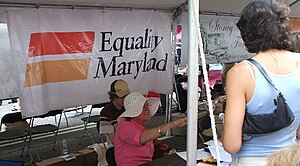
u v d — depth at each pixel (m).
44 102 3.13
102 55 3.49
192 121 1.05
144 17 3.73
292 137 1.10
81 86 3.38
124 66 3.68
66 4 3.14
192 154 1.06
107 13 3.44
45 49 3.08
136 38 3.71
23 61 2.95
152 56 3.90
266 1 1.08
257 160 1.08
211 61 4.64
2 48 3.03
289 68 1.09
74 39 3.26
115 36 3.54
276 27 1.08
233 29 4.84
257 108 1.05
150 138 1.97
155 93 4.01
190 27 1.01
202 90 4.99
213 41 4.60
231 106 1.06
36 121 6.24
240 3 4.04
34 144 4.88
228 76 1.11
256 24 1.09
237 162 1.14
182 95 5.73
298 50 1.37
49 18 3.07
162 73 4.04
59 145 4.82
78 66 3.33
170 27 3.96
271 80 1.05
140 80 3.85
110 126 2.98
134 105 2.17
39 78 3.07
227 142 1.05
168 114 4.54
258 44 1.11
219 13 4.60
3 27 3.01
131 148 2.14
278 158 0.74
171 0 3.44
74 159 3.55
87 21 3.32
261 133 1.06
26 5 2.92
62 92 3.27
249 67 1.07
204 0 3.77
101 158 3.46
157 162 2.01
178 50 4.64
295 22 5.03
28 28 2.95
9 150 4.64
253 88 1.05
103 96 3.57
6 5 2.80
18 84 2.94
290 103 1.05
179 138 4.94
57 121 6.24
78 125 5.96
